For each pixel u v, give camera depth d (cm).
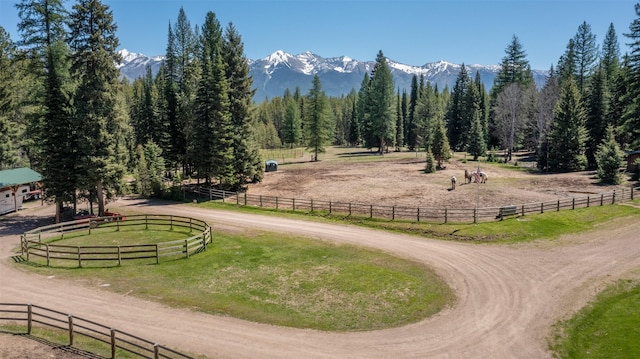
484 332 1723
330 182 5531
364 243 2964
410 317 1872
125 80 4203
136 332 1741
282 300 2075
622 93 6175
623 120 5559
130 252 2653
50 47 3962
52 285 2298
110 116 4019
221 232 3394
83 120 3828
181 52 6888
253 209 4231
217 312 1939
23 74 5212
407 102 12875
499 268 2427
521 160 7494
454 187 4778
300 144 14562
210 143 4884
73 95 3991
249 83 5381
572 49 7525
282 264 2589
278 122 16625
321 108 8525
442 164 6769
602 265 2428
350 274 2389
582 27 7288
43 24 3997
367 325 1806
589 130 6062
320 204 4150
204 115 4906
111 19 3909
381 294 2119
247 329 1769
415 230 3216
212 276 2417
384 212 3697
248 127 5372
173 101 6078
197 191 5156
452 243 2928
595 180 4928
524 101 7556
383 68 8919
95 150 3903
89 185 3953
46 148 3959
